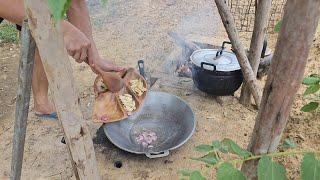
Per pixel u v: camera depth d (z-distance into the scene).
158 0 4.65
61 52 1.11
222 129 2.67
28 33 1.39
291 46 1.25
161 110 2.63
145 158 2.42
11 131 2.66
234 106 2.88
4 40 3.88
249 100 2.87
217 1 2.35
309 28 1.19
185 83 3.10
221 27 3.88
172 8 4.41
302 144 2.52
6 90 3.13
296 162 2.37
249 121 2.75
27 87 1.54
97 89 2.26
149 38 3.79
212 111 2.83
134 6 4.50
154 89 3.01
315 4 1.14
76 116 1.27
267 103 1.42
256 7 2.55
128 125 2.54
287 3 1.20
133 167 2.37
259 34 2.59
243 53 2.53
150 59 3.42
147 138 2.45
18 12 1.59
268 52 3.10
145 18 4.20
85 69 3.32
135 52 3.56
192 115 2.48
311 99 2.87
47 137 2.59
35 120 2.74
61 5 0.49
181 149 2.49
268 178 1.06
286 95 1.37
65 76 1.16
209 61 2.71
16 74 3.35
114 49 3.63
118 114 2.18
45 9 1.00
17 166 1.78
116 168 2.36
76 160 1.36
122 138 2.43
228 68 2.65
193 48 3.18
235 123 2.73
